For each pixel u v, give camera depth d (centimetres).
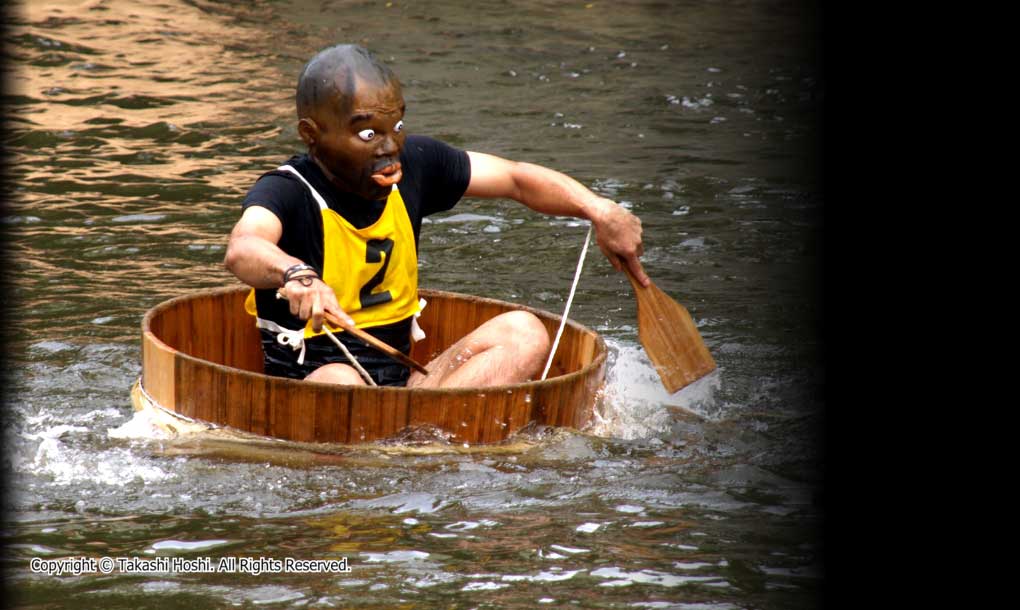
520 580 967
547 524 1079
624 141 2917
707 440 1305
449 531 1056
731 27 4578
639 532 1066
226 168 2548
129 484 1145
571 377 1263
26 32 3784
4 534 1037
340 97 1269
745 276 1941
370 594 939
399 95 1300
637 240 1438
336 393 1186
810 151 2783
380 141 1288
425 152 1439
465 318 1558
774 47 4191
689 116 3212
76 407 1352
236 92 3272
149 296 1764
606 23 4588
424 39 4150
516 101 3331
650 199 2405
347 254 1331
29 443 1239
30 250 1959
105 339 1584
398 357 1245
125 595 931
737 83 3631
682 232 2188
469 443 1220
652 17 4747
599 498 1139
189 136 2802
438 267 1973
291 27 4219
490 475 1178
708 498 1148
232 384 1212
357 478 1162
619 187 2491
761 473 1216
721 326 1706
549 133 2983
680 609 924
